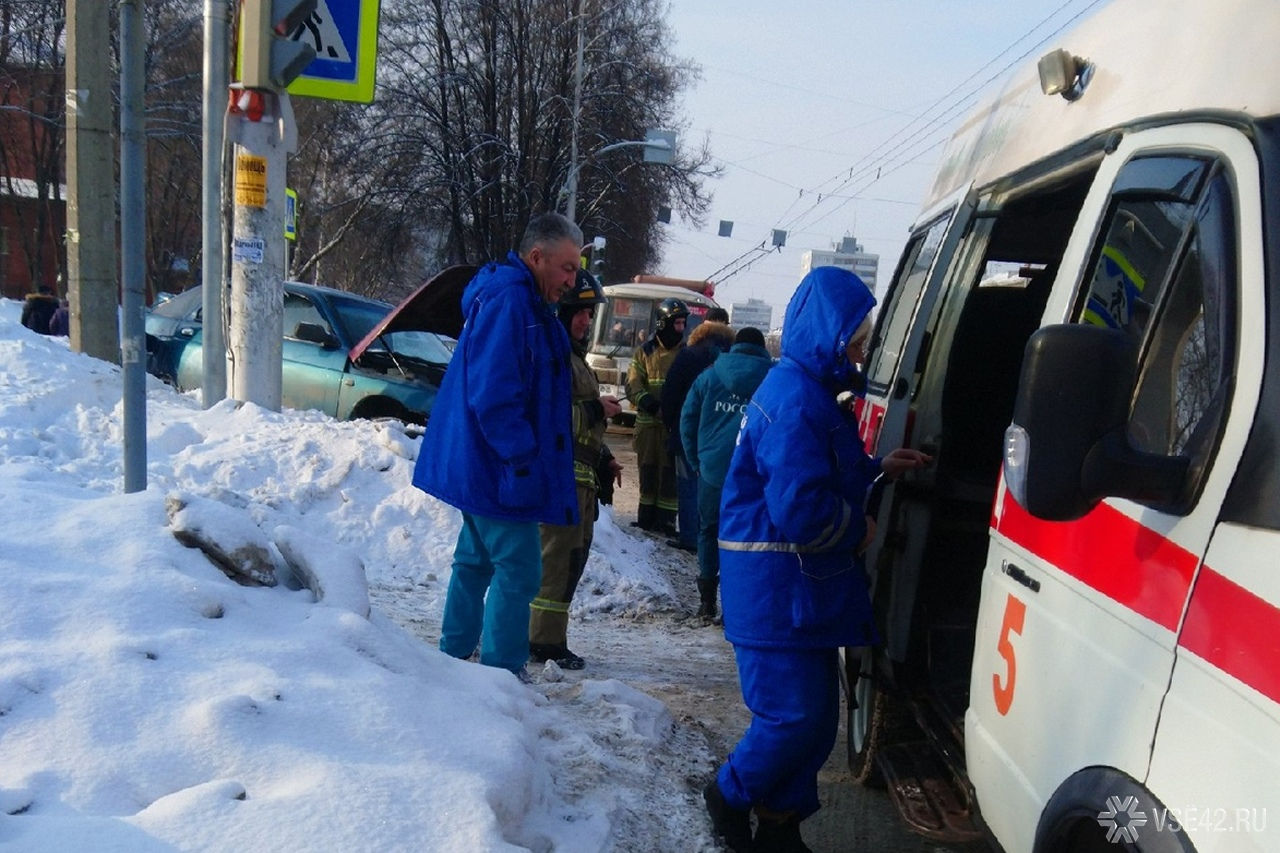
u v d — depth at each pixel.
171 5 29.25
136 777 2.70
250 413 8.09
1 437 6.99
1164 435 2.32
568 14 35.47
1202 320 2.27
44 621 3.16
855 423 3.53
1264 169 2.19
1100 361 2.13
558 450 4.45
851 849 4.10
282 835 2.55
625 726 4.31
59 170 37.88
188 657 3.16
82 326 10.50
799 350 3.37
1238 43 2.47
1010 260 4.64
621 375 20.16
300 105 33.31
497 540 4.39
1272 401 2.00
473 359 4.26
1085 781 2.27
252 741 2.87
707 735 4.88
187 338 10.99
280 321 8.47
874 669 4.34
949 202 4.62
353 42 7.77
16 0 28.59
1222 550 1.98
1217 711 1.90
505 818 3.10
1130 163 2.75
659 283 25.50
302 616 3.66
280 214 8.33
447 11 34.88
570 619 7.29
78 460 7.00
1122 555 2.31
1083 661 2.41
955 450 4.19
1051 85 3.33
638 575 8.12
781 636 3.35
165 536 3.75
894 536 4.11
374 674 3.39
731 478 3.50
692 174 39.81
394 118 34.53
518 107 36.16
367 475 7.50
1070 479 2.12
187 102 31.02
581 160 35.44
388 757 3.03
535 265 4.47
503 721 3.53
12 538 3.55
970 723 3.12
